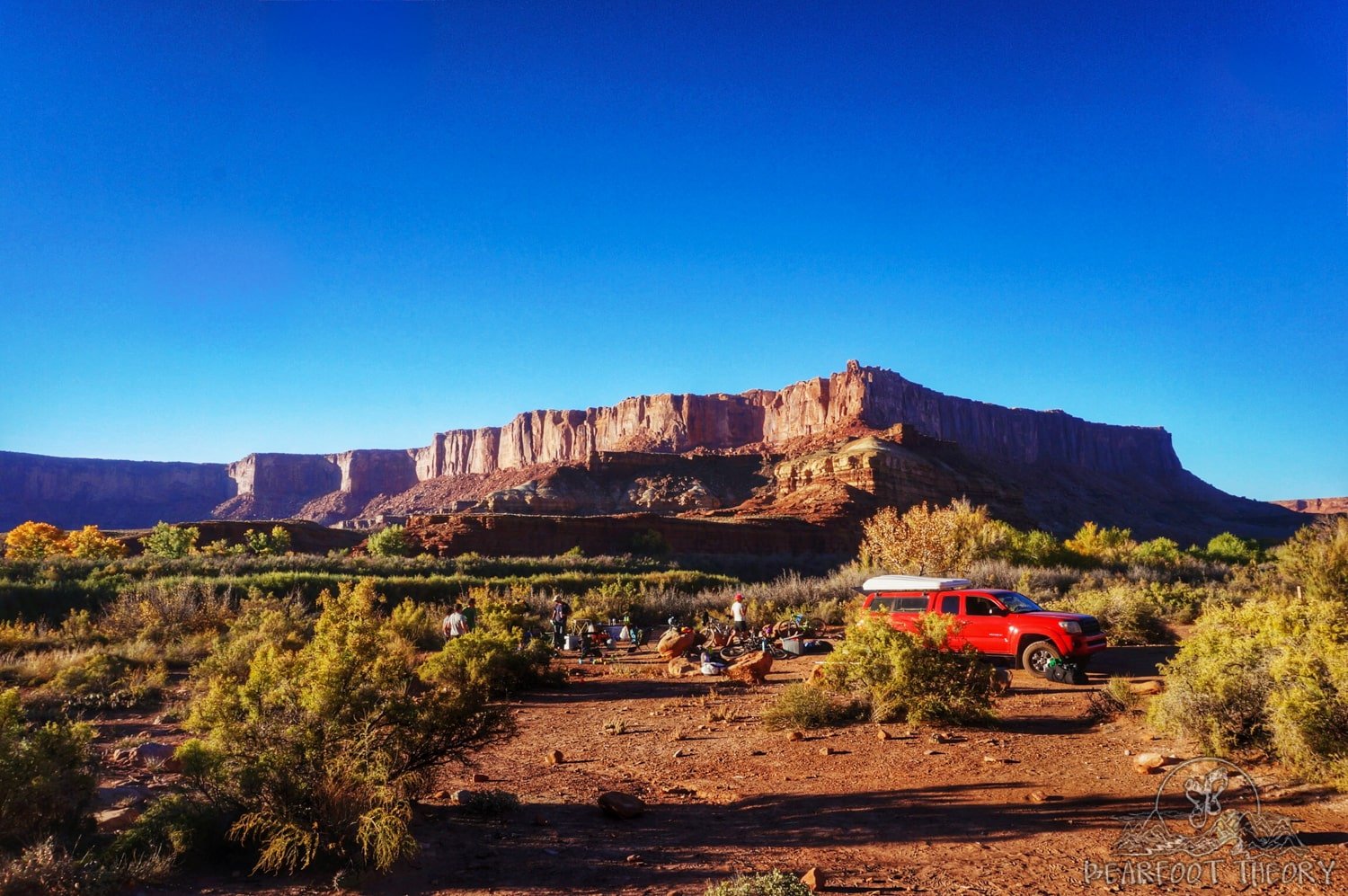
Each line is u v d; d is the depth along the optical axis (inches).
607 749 399.9
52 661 638.5
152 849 203.3
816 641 747.4
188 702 508.4
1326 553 794.8
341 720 240.4
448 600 1386.6
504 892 196.4
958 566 1307.8
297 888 195.3
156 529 2955.2
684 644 754.8
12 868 177.8
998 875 207.6
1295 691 272.2
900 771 327.0
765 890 177.5
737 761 361.4
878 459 5064.0
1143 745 341.1
